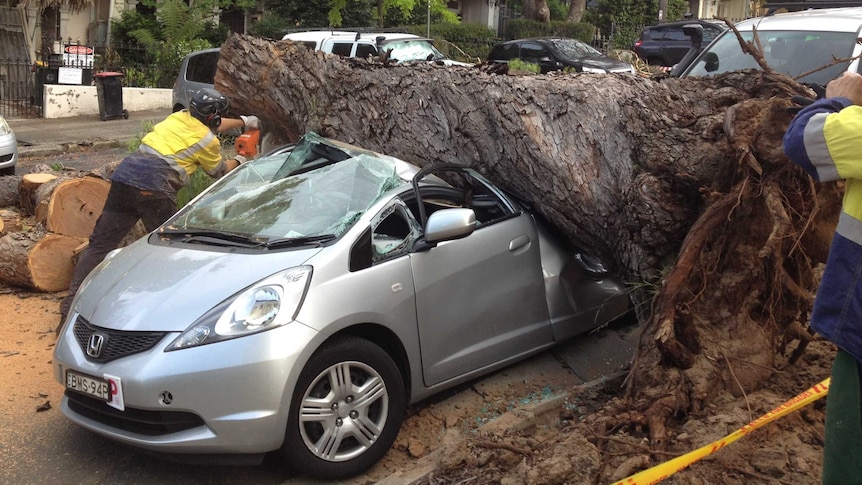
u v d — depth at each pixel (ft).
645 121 15.40
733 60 23.41
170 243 14.58
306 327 11.79
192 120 18.70
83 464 13.09
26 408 14.98
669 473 9.86
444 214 13.53
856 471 7.89
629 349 17.79
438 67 18.98
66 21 62.39
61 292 21.83
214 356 11.34
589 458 11.12
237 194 15.67
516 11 97.04
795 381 13.70
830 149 7.88
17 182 26.71
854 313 7.76
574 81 16.71
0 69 57.26
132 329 11.95
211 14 68.59
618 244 16.08
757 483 10.43
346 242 12.96
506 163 16.93
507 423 13.58
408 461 13.25
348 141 20.16
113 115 52.85
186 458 11.58
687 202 14.57
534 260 16.10
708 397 12.45
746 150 12.34
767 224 13.01
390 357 13.08
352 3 68.18
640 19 87.51
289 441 11.73
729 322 13.33
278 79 20.90
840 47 21.77
